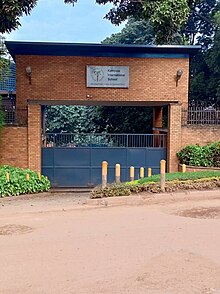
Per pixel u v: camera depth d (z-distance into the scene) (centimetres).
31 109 1841
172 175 1225
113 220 818
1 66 1734
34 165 1852
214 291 447
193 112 1944
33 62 2002
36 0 1597
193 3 2059
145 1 1720
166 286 462
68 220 830
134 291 449
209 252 589
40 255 583
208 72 3181
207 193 1070
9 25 1521
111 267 529
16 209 1024
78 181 1970
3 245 638
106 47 1984
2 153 1839
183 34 3425
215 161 1852
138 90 2048
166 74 2053
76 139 2014
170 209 929
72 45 1961
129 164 1991
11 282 482
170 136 1923
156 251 594
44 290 456
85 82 2023
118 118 3081
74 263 546
